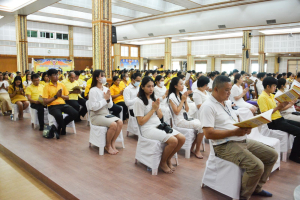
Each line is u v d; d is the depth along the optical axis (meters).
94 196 2.30
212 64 21.41
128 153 3.54
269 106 3.33
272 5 11.32
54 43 19.30
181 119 3.43
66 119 4.41
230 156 2.20
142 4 12.51
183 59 23.62
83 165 3.06
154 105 2.83
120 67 22.09
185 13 14.01
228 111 2.36
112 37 7.50
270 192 2.45
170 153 2.80
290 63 18.12
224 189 2.26
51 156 3.36
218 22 13.48
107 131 3.45
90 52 21.58
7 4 10.32
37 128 4.91
